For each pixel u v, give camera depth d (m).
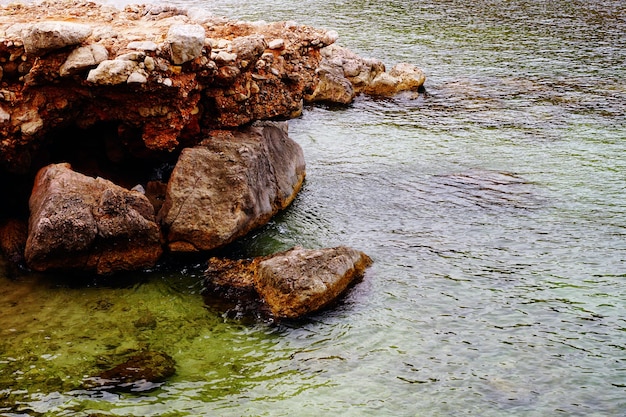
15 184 19.75
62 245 17.25
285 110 22.75
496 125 30.34
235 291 17.39
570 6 54.12
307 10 51.28
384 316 16.73
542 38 44.88
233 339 15.85
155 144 19.62
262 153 20.97
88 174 20.36
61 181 18.02
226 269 18.03
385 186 23.81
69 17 21.34
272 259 17.44
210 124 21.16
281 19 48.09
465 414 13.60
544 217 21.56
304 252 17.77
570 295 17.55
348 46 42.59
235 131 21.44
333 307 17.02
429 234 20.59
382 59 40.16
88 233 17.36
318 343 15.79
